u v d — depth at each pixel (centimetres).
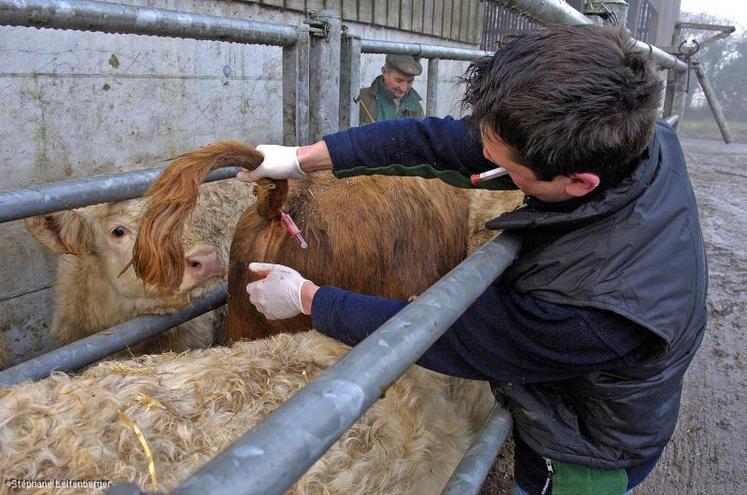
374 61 670
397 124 170
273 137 507
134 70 373
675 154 146
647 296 125
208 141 441
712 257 561
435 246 232
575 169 117
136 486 62
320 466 135
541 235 137
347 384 73
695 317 140
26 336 335
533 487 166
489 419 175
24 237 327
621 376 140
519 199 247
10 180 316
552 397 153
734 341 407
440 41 797
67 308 281
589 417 150
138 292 245
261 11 467
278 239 217
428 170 168
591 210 126
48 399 128
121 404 128
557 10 326
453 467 182
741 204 766
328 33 269
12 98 310
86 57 343
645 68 118
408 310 94
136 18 179
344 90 303
